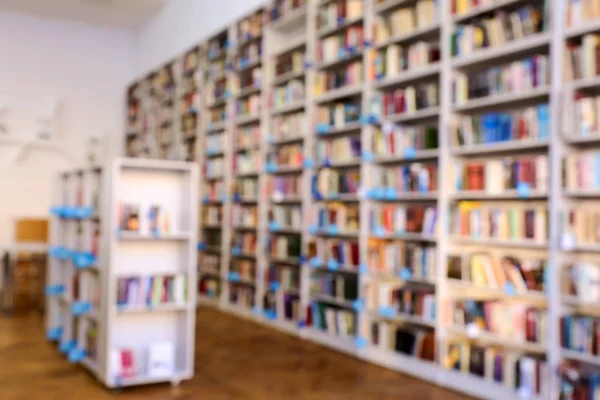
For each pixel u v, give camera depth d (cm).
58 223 571
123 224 419
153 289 429
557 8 386
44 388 417
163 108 920
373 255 515
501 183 419
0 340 568
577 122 377
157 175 446
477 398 415
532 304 426
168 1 934
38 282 756
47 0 909
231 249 731
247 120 720
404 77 499
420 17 489
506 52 419
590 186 367
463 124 447
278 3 675
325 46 594
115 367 414
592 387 353
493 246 462
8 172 923
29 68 954
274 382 446
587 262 382
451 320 447
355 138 561
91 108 1007
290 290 625
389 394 421
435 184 470
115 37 1034
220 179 783
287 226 635
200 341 575
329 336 564
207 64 822
